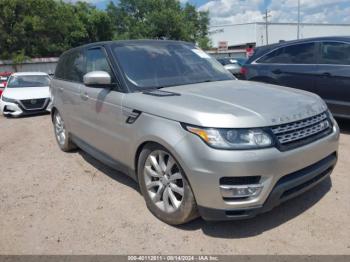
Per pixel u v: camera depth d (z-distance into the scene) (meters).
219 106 2.81
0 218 3.47
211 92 3.26
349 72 5.57
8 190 4.18
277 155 2.60
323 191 3.64
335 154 3.28
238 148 2.55
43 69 34.66
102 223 3.26
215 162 2.56
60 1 43.66
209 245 2.83
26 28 35.81
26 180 4.48
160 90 3.45
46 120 9.01
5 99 9.77
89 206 3.62
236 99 2.99
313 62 6.13
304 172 2.84
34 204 3.75
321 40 6.09
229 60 22.41
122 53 3.88
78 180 4.37
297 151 2.71
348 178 3.95
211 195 2.65
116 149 3.69
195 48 4.54
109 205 3.62
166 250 2.80
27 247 2.94
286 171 2.67
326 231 2.92
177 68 3.95
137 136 3.23
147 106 3.13
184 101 2.99
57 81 5.49
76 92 4.54
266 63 6.91
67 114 5.02
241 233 2.97
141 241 2.94
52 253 2.84
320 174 3.08
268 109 2.78
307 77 6.17
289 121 2.73
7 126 8.55
